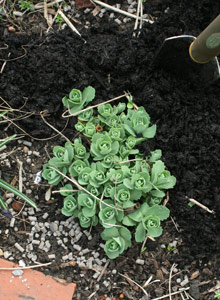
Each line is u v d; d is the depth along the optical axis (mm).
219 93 647
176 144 630
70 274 608
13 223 624
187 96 644
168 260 616
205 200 615
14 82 652
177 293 604
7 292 587
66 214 598
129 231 586
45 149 649
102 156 610
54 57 646
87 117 629
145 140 626
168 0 676
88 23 691
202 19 663
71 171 608
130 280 606
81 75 650
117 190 593
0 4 692
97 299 601
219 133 625
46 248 616
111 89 653
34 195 634
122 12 690
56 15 692
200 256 609
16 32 682
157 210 587
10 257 611
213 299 602
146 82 649
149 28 667
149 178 587
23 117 646
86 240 621
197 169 624
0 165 641
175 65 634
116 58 651
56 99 648
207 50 564
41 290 592
